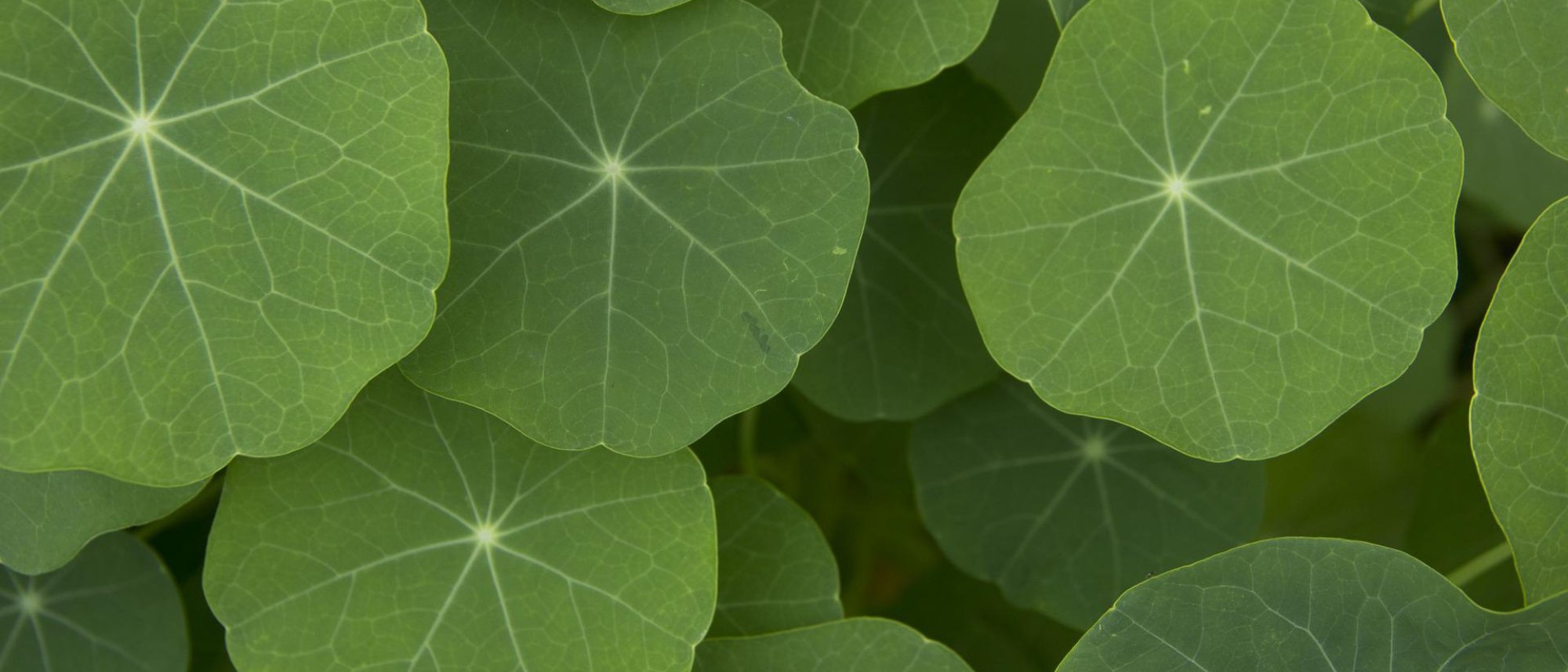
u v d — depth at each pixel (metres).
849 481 0.70
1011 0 0.64
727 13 0.57
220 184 0.55
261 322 0.55
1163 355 0.58
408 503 0.58
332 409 0.55
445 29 0.57
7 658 0.61
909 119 0.63
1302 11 0.57
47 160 0.55
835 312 0.57
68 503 0.58
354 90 0.55
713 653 0.59
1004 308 0.58
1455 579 0.63
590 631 0.58
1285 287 0.58
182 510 0.64
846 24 0.59
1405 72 0.57
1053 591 0.63
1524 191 0.68
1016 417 0.64
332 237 0.55
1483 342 0.58
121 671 0.61
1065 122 0.58
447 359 0.57
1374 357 0.57
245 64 0.55
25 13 0.55
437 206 0.55
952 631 0.67
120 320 0.55
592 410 0.57
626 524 0.58
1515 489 0.58
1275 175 0.58
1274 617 0.58
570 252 0.57
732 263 0.57
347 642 0.58
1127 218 0.58
